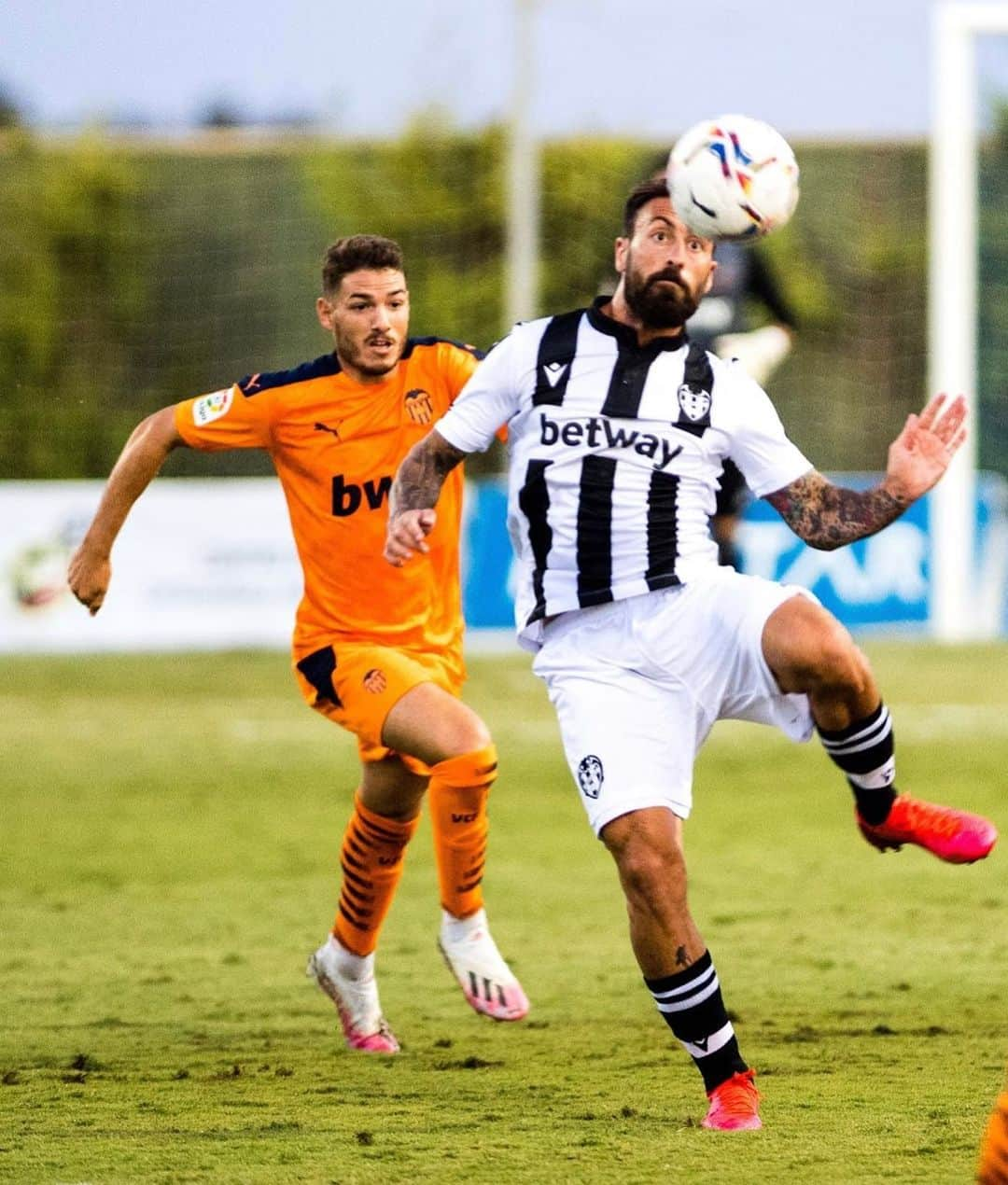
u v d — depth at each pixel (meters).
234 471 97.94
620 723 17.22
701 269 17.41
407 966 26.45
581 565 17.62
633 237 17.47
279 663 70.88
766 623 17.12
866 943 26.92
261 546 77.75
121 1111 17.69
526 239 81.50
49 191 103.19
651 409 17.47
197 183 105.62
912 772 44.62
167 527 77.50
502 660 72.06
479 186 102.44
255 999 23.98
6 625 77.31
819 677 17.03
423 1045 21.28
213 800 42.62
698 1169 15.02
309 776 46.09
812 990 23.67
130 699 61.62
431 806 21.17
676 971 16.73
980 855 17.94
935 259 80.44
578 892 32.12
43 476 100.38
